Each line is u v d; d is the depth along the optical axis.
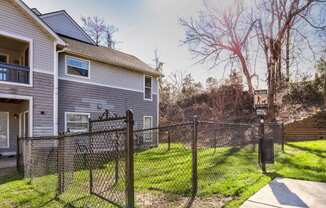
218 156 7.84
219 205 3.56
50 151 5.59
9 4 8.80
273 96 15.47
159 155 8.02
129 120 3.03
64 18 13.58
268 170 5.82
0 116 11.20
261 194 4.04
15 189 4.91
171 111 23.05
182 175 5.55
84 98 11.56
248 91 17.39
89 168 4.44
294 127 12.83
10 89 8.73
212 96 19.91
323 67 16.78
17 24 8.98
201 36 17.89
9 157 10.70
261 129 6.16
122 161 4.06
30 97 9.21
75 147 4.67
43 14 12.65
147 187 4.64
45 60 9.73
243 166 6.34
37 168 5.71
